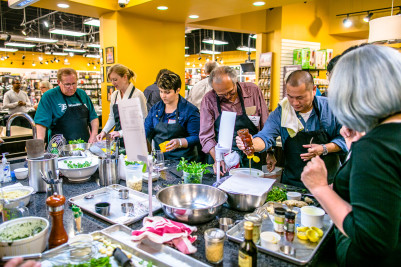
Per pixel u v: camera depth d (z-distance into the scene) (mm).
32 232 1188
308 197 1777
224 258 1166
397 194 820
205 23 6582
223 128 1719
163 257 1176
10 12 10758
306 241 1283
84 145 2871
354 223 878
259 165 2729
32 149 1859
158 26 5820
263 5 4785
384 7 6766
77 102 3318
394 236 825
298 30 7266
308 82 1831
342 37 8203
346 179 1050
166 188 1635
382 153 843
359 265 999
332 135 2105
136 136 1435
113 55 5324
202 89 4645
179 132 2701
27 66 19016
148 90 4527
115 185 1969
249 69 8820
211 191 1660
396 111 877
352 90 901
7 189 1721
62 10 5102
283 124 2139
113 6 5062
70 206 1662
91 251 1149
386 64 861
